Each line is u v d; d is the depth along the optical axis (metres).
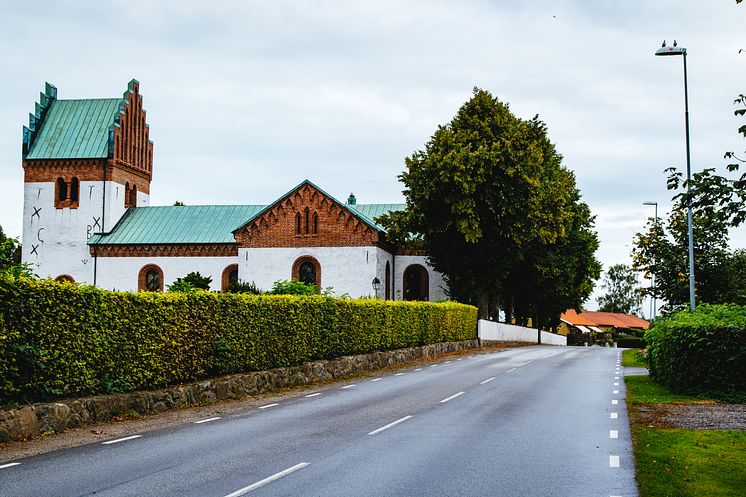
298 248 55.50
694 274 35.34
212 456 11.86
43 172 62.81
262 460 11.52
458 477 10.30
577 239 59.19
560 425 15.16
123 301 17.17
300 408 18.45
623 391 21.78
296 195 55.78
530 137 56.34
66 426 14.56
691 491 9.37
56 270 62.03
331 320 28.80
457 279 54.16
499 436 13.80
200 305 20.39
